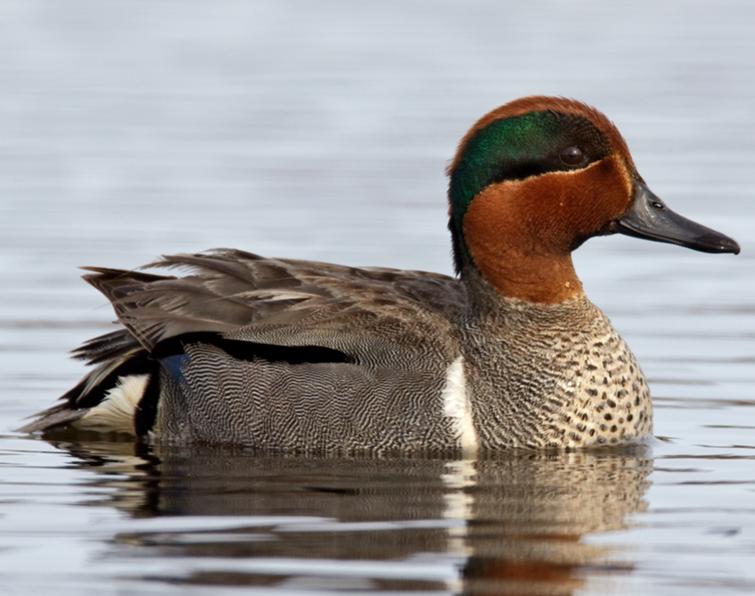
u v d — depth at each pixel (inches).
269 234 871.7
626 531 427.8
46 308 748.0
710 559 402.3
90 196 959.6
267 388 532.7
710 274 821.2
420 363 525.0
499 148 538.0
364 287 547.2
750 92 1267.2
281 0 1707.7
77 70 1344.7
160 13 1622.8
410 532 424.8
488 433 522.3
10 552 407.5
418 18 1620.3
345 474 495.2
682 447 536.4
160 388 553.0
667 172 1019.3
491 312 536.4
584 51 1441.9
